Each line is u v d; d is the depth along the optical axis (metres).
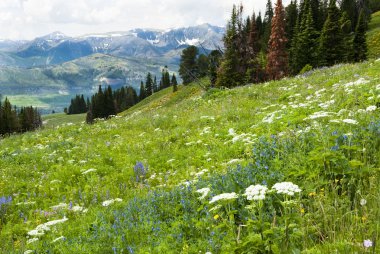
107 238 5.72
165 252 4.79
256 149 7.57
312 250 3.71
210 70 65.25
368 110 7.97
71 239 6.07
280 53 57.25
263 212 4.84
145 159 12.09
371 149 5.85
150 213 6.26
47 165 13.61
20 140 20.62
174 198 6.74
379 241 3.63
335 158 5.41
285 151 6.73
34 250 6.04
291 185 4.20
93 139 17.70
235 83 57.00
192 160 10.98
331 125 7.56
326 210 4.49
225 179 6.35
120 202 8.02
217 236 4.64
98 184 10.26
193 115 18.84
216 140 12.43
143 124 19.75
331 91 14.41
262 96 20.44
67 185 10.72
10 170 13.18
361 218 4.22
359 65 22.42
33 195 10.39
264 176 5.75
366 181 5.13
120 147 14.85
